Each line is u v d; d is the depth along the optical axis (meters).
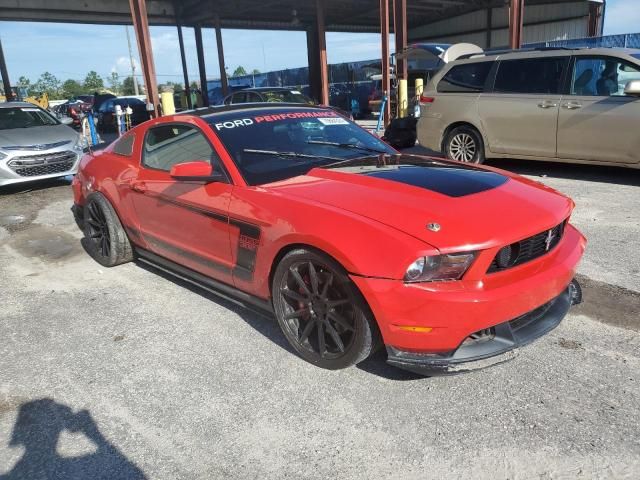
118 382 3.04
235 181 3.36
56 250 5.64
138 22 13.49
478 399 2.69
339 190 3.03
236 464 2.36
